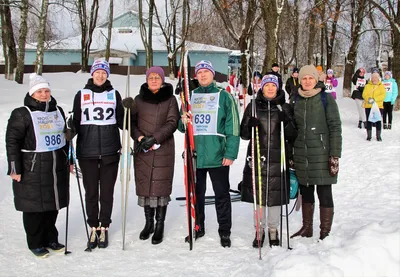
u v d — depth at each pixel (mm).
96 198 3953
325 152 3672
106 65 3936
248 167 3850
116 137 3973
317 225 4309
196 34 21156
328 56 26609
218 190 3973
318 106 3703
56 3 17547
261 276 2979
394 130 10961
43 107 3656
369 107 9422
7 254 3648
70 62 35656
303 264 2795
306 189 3896
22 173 3570
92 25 26781
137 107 4055
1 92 14117
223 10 16984
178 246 3918
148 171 3988
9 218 4594
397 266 2799
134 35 36688
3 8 18516
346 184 5969
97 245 3918
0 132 8352
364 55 31984
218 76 31453
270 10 13172
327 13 17953
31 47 34156
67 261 3564
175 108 4055
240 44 17328
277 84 3756
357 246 2928
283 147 3670
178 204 5332
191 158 3812
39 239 3643
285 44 31828
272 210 3789
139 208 5117
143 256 3680
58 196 3662
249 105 3904
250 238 4074
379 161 6965
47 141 3633
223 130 3971
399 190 5438
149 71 4020
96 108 3871
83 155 3867
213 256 3639
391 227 3143
